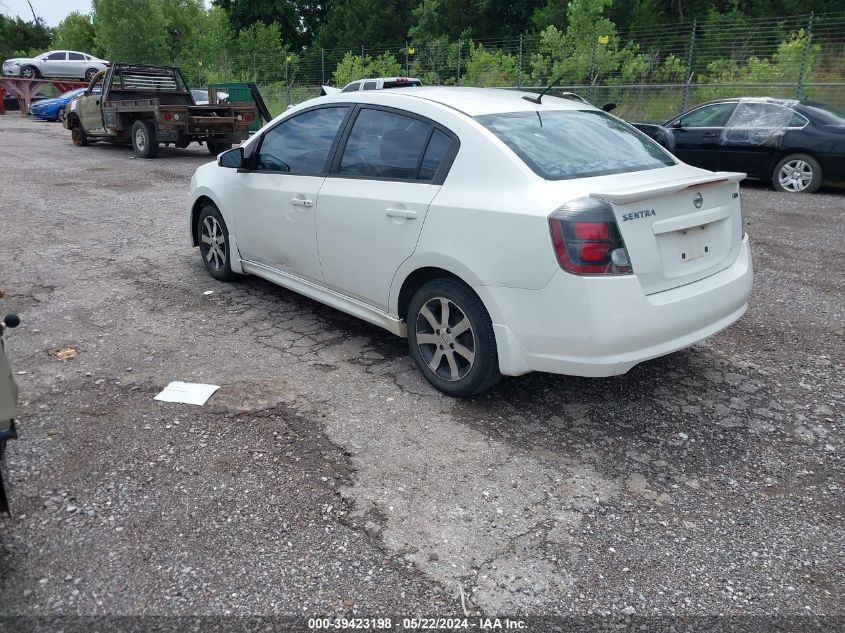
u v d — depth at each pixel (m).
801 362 4.53
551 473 3.26
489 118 3.89
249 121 16.41
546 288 3.31
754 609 2.46
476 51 25.80
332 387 4.11
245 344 4.75
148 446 3.44
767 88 18.56
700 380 4.26
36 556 2.67
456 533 2.83
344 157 4.48
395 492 3.09
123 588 2.52
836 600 2.51
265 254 5.26
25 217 8.77
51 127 24.08
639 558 2.71
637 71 21.05
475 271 3.55
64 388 4.05
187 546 2.74
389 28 47.12
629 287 3.26
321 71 32.19
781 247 7.50
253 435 3.55
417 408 3.86
